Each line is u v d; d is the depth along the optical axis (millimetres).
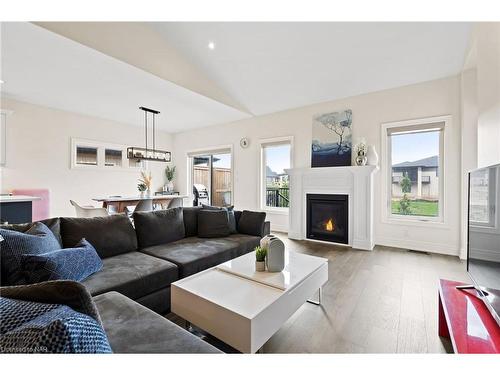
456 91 3582
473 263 1500
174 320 1945
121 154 6191
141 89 3910
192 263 2264
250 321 1262
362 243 3977
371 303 2164
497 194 1217
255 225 3357
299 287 1721
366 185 3957
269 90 4422
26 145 4668
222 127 6297
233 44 3340
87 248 1891
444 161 3684
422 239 3842
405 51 3156
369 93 4273
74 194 5328
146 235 2639
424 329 1774
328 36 3023
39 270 1484
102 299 1415
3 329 669
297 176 4738
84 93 4156
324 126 4684
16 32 2373
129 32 3033
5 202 3385
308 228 4652
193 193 7207
